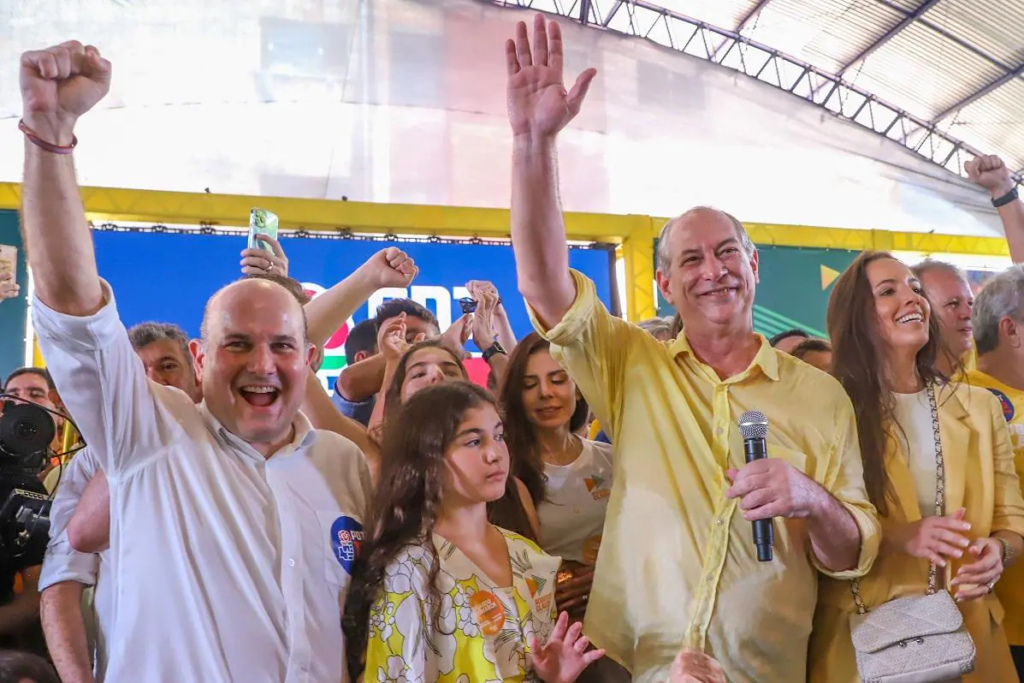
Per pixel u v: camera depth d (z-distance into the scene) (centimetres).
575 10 921
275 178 727
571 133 861
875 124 1140
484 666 179
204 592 174
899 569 218
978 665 226
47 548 205
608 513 208
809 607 202
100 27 708
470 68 806
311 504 189
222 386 185
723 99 933
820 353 323
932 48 1072
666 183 883
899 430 232
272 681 172
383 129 770
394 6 796
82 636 191
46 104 156
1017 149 1171
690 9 1037
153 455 180
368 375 371
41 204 159
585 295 200
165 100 712
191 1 738
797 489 183
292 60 755
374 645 179
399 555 186
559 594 236
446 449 198
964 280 291
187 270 518
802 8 1039
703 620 191
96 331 167
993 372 277
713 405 205
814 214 947
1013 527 233
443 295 561
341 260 554
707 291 205
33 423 229
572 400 260
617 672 216
